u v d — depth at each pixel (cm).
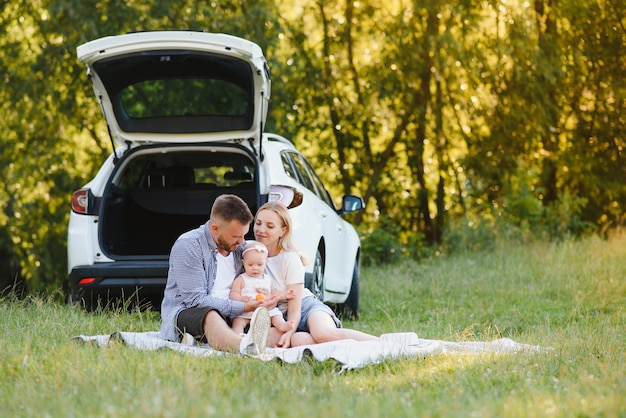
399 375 618
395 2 1995
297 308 743
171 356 641
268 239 751
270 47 1688
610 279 1246
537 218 1908
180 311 725
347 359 646
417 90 2000
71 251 905
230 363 627
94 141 1942
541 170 2081
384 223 1955
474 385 571
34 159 1805
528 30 1914
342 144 2055
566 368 621
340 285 1039
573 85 2062
